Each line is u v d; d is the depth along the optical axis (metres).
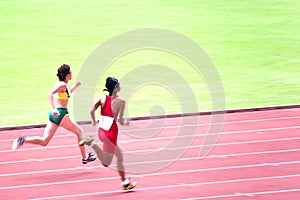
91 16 52.31
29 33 48.53
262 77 39.16
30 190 20.94
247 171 22.77
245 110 32.03
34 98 35.38
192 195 20.30
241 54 44.16
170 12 53.38
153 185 21.41
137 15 52.50
